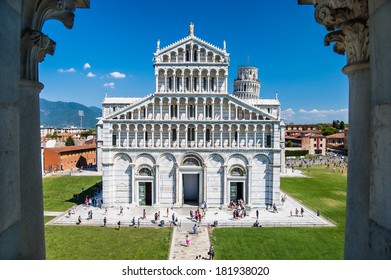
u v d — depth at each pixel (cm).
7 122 615
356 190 871
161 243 4288
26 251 849
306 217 5691
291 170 12594
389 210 595
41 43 856
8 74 617
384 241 613
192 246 4209
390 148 591
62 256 3728
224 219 5591
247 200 6356
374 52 656
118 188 6419
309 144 19238
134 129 6412
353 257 870
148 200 6569
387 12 595
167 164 6431
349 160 915
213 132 6425
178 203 6384
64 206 6400
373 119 662
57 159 11588
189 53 6469
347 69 916
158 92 6388
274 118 6297
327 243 4303
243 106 6419
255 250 4034
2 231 600
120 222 5175
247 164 6362
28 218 858
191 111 6550
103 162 6341
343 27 881
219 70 6450
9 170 625
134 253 3891
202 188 6412
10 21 623
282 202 6875
